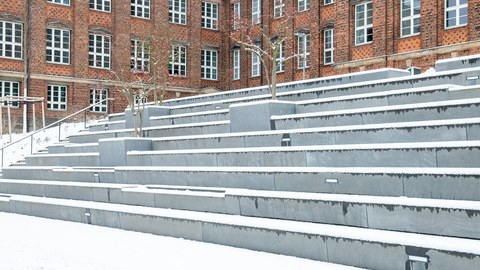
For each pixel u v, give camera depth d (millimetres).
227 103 17734
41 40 36156
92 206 12453
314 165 9859
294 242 7863
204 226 9430
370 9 32500
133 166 14516
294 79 38469
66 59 37469
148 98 40469
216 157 12023
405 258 6473
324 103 12836
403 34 30453
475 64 13414
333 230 7453
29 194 16469
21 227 12102
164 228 10328
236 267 7336
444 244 6133
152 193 11773
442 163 7906
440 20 28312
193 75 43188
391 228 7293
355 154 9133
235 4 44719
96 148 17984
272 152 10695
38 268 7746
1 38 34844
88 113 37750
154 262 7867
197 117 16859
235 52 44500
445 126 8609
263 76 41125
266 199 9117
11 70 35094
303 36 37250
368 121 10672
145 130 17219
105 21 39125
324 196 8297
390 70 15430
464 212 6516
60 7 37188
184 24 43094
